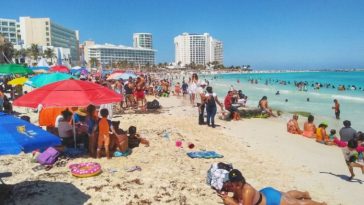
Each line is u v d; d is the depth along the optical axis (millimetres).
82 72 38812
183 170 8984
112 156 9961
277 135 14516
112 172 8578
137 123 15680
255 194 5750
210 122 16609
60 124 10367
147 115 18312
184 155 10438
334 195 7859
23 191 7254
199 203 6992
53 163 9125
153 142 11844
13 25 151625
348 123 13016
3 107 17109
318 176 9172
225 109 18891
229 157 10562
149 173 8625
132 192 7387
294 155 11312
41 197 6984
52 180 7949
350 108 26844
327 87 55375
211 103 15336
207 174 8133
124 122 15852
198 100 27609
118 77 21734
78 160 9508
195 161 9891
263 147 12242
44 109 11625
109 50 183000
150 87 33375
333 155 11539
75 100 8680
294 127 15062
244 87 55938
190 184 7984
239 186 5801
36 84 12531
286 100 31625
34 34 150250
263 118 19188
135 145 11180
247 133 14656
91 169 8336
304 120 19750
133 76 22094
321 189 8211
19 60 96000
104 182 7887
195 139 12758
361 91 46156
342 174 9430
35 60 109438
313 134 14367
